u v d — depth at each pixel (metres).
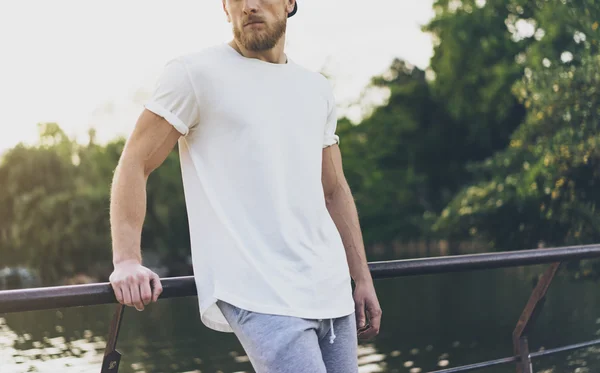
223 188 1.71
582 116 16.73
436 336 15.94
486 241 19.70
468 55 38.22
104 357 1.69
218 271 1.69
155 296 1.62
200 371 13.38
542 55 23.19
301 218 1.75
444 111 49.91
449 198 50.91
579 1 20.61
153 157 1.72
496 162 23.14
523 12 36.19
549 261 2.38
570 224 17.27
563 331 14.15
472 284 25.81
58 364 13.73
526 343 2.42
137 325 19.47
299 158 1.78
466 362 13.27
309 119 1.82
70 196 38.25
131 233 1.65
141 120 1.71
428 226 51.16
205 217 1.72
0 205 39.03
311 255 1.73
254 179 1.71
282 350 1.62
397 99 51.47
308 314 1.67
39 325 19.48
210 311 1.75
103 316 21.33
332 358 1.76
